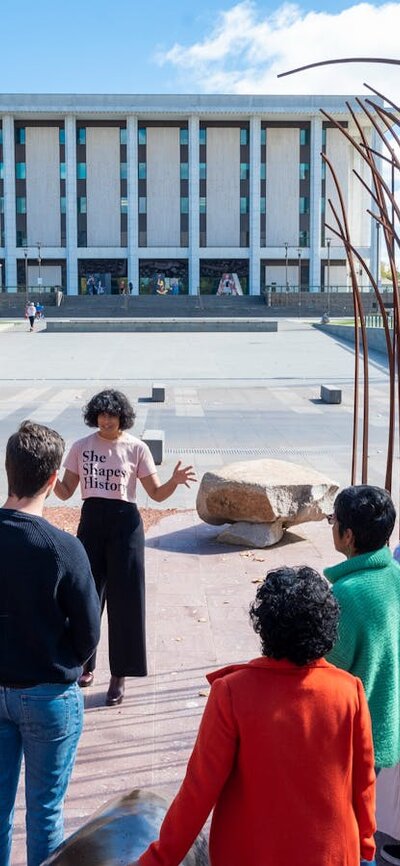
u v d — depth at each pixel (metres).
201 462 13.99
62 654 2.88
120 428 4.98
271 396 22.97
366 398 5.40
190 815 2.16
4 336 49.75
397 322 4.52
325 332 51.91
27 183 79.75
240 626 6.31
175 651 5.86
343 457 14.44
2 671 2.81
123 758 4.47
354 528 3.00
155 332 53.59
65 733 2.90
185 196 80.12
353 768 2.23
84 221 80.19
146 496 11.60
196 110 76.19
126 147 79.50
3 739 2.91
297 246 80.44
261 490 8.31
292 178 79.69
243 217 80.31
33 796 2.91
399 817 3.32
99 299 74.75
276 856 2.11
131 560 4.97
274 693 2.16
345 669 2.83
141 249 79.81
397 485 11.84
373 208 77.25
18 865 3.59
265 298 75.31
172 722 4.88
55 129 79.31
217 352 38.41
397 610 2.92
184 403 21.48
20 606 2.78
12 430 16.95
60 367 31.19
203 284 81.00
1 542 2.79
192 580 7.46
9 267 79.94
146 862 2.17
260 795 2.12
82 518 5.04
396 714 2.90
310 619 2.16
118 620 5.02
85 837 2.42
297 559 8.14
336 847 2.13
